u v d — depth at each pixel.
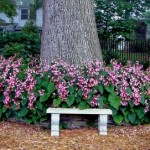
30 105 6.27
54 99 6.20
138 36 24.91
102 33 17.36
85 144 5.41
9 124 6.55
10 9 20.73
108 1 17.08
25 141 5.53
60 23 7.46
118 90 6.37
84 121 6.41
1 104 6.72
